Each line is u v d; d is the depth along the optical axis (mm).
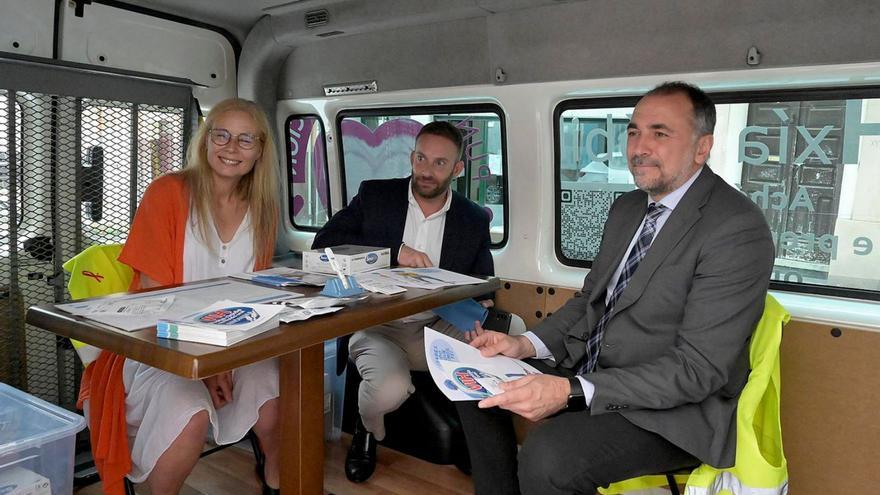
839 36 2234
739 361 1990
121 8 3182
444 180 2971
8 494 1851
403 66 3328
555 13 2791
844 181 2467
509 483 2072
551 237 3195
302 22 3398
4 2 2766
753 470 1733
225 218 2445
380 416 2830
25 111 2742
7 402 2270
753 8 2357
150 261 2195
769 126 2578
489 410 2113
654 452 1861
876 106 2361
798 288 2615
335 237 3090
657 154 2078
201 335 1468
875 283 2477
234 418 2252
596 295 2275
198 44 3578
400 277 2314
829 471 2514
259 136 2367
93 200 2990
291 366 1974
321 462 2070
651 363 1897
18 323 2838
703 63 2512
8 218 2738
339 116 3822
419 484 2895
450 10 2916
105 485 2070
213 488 2750
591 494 1833
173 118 3232
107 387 2084
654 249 2062
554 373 2221
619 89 2775
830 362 2475
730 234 1929
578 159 3062
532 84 2973
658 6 2551
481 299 3023
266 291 2006
